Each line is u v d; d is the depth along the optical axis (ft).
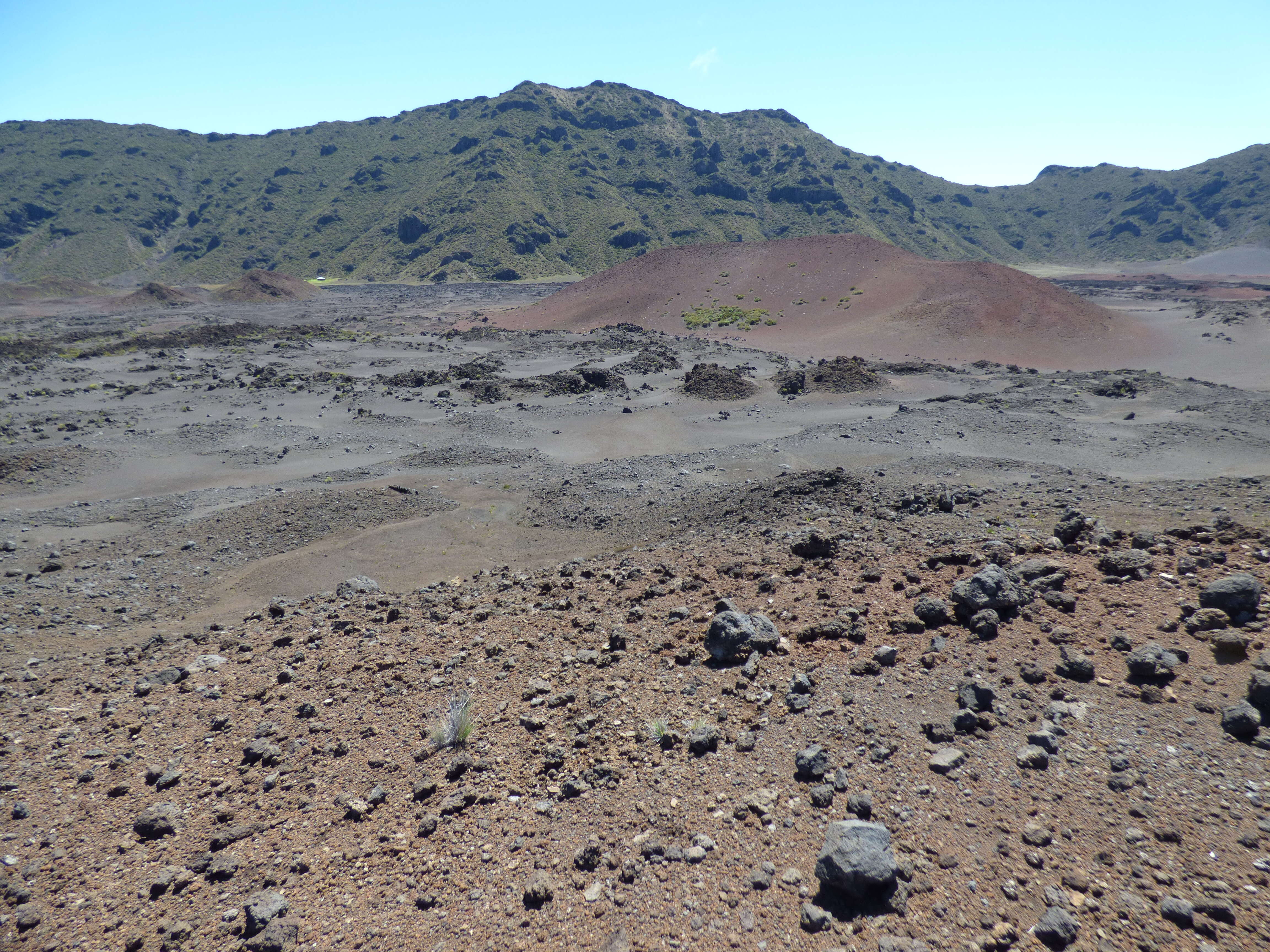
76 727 27.58
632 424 136.98
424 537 73.87
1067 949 13.61
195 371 208.74
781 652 26.23
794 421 136.36
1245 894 14.23
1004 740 19.79
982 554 32.37
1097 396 153.58
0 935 16.97
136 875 18.85
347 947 15.75
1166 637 23.25
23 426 133.49
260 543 71.77
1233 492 48.91
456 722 23.63
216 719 26.94
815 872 16.08
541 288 596.29
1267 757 17.70
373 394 166.61
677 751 21.42
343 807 20.84
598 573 41.70
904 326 283.38
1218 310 301.02
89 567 65.00
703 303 358.64
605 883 16.69
